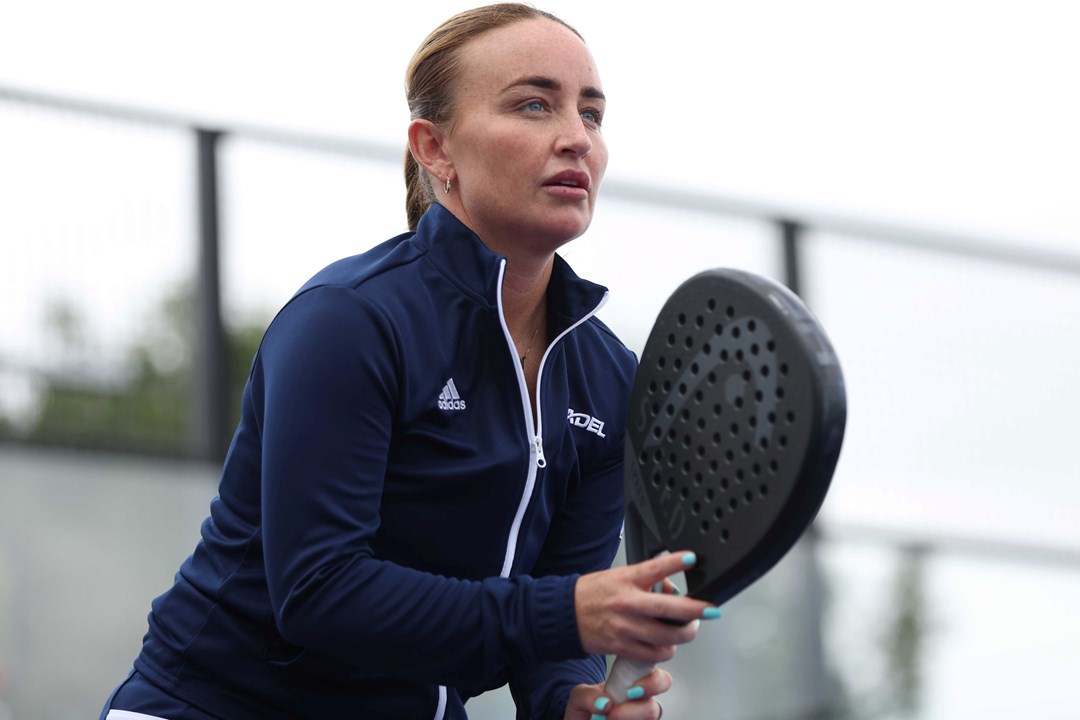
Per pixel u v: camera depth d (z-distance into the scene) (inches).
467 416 185.6
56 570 455.8
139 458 470.3
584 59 191.5
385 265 184.9
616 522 211.6
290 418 171.9
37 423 459.2
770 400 157.9
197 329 481.1
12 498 453.1
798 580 547.8
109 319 471.5
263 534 173.8
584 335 205.2
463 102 191.0
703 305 167.3
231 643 185.0
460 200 196.4
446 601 168.7
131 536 466.6
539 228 187.6
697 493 166.4
